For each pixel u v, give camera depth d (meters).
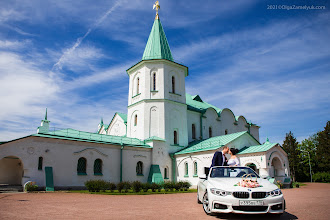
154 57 33.16
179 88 34.00
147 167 29.27
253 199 7.37
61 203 12.06
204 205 8.91
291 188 26.33
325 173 50.12
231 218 7.79
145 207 10.53
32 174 21.52
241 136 28.33
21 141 21.64
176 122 32.53
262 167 24.88
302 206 10.57
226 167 9.76
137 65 33.62
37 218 8.02
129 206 10.91
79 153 24.61
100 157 26.11
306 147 63.34
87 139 25.78
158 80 32.34
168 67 33.19
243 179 8.23
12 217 8.18
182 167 29.77
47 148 22.75
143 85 32.41
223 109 39.97
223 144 26.28
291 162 58.81
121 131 37.75
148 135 30.80
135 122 32.94
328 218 7.86
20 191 20.67
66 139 23.91
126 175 27.44
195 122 35.81
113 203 12.09
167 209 9.86
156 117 31.33
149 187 20.47
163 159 30.22
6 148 20.94
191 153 28.78
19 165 26.14
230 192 7.57
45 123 30.78
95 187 19.31
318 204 11.30
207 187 8.34
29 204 11.63
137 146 28.69
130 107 33.97
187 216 8.23
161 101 31.59
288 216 8.15
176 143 32.25
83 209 10.00
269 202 7.38
